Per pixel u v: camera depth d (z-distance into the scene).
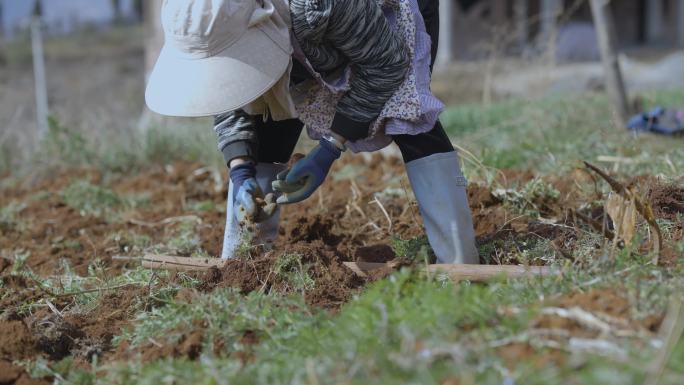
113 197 14.96
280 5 7.72
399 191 12.70
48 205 14.99
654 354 5.59
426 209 8.34
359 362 5.82
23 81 48.56
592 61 39.31
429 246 9.03
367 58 7.62
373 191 13.12
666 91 24.28
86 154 18.28
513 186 11.50
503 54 27.94
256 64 7.52
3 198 16.42
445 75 30.75
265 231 9.12
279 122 8.85
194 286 8.47
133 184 16.34
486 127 18.72
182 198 14.59
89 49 70.00
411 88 7.86
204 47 7.52
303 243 8.93
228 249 9.09
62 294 8.96
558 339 6.04
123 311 8.58
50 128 18.50
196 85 7.47
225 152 8.41
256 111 8.24
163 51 7.91
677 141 14.37
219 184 15.50
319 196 13.22
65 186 16.50
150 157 18.19
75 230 13.27
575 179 11.48
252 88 7.46
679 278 7.04
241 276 8.39
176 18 7.50
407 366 5.67
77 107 24.89
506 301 6.87
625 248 7.59
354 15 7.41
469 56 48.31
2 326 7.74
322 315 7.18
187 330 7.44
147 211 14.12
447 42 48.44
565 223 9.60
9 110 30.53
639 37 55.97
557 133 16.00
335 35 7.52
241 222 8.45
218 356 7.11
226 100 7.41
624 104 17.94
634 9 55.78
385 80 7.74
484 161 13.75
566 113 17.33
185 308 7.83
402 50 7.77
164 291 8.59
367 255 9.44
